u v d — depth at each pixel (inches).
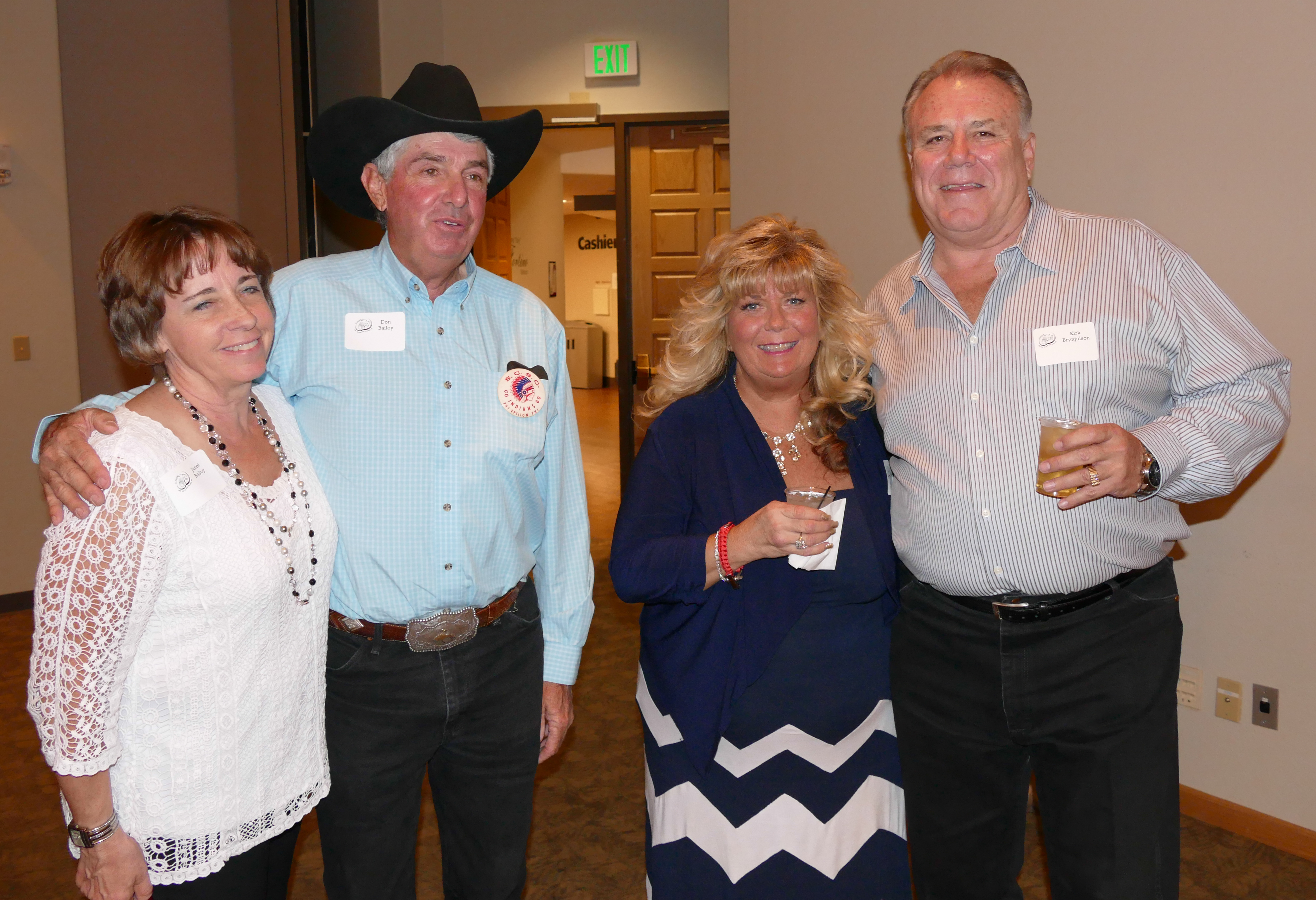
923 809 71.6
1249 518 108.1
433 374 64.9
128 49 214.4
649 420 78.5
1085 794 64.8
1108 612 65.1
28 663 171.8
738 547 65.4
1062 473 59.9
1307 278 100.3
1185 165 108.8
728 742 70.0
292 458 58.9
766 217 74.1
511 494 67.5
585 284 663.8
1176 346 65.1
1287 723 106.7
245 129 218.8
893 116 143.2
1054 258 66.1
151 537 48.1
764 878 69.4
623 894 101.4
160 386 53.7
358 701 64.2
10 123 194.4
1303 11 97.3
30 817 118.3
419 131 63.3
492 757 68.6
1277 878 102.7
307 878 104.0
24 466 201.8
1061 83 120.1
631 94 239.1
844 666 70.9
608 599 200.7
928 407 68.8
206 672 51.1
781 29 162.7
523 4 237.3
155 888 52.0
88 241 214.1
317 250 211.2
